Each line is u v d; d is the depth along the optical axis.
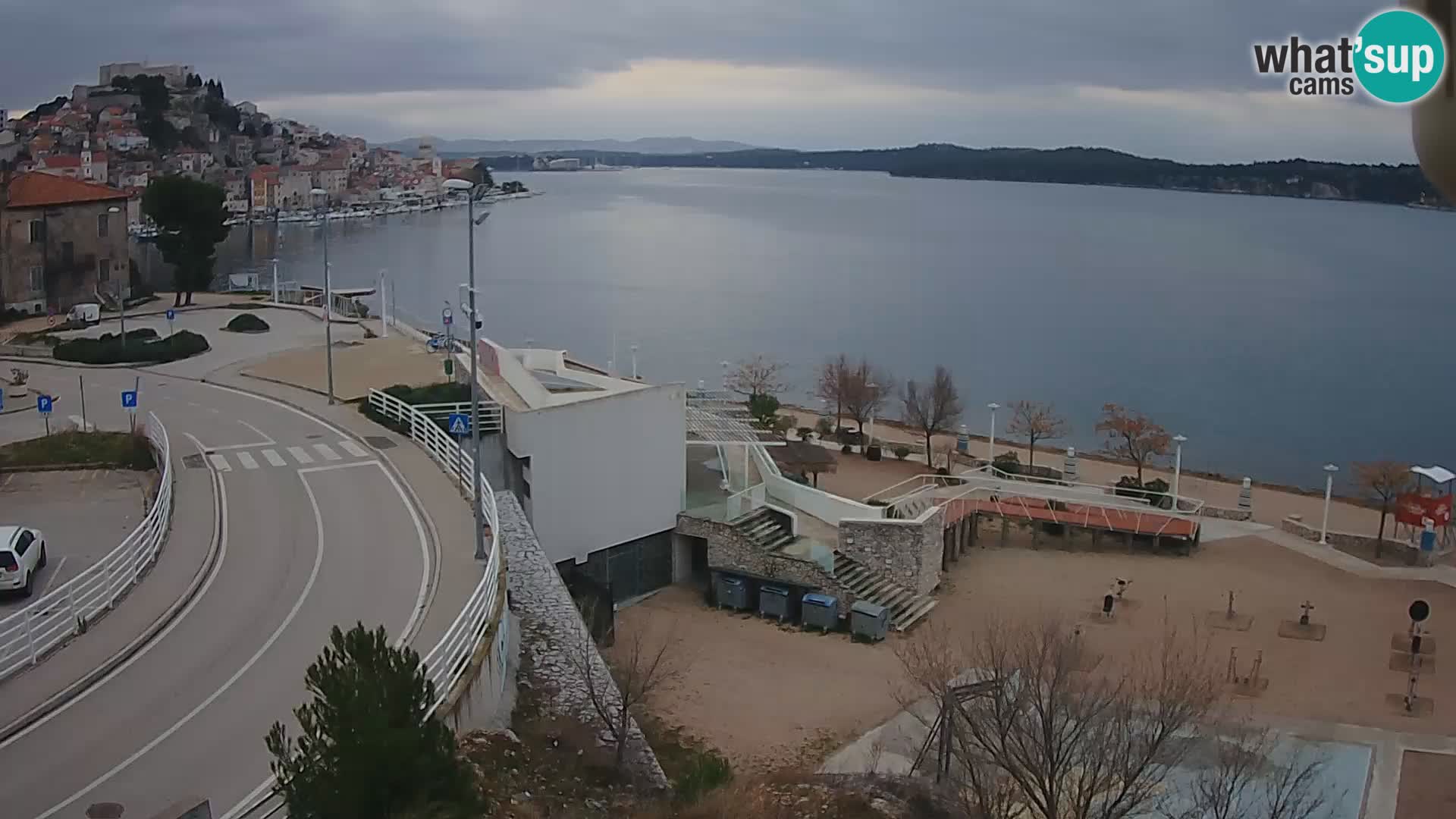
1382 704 32.78
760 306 153.12
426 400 44.97
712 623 38.62
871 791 23.75
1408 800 27.23
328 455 40.28
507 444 38.81
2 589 28.09
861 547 40.62
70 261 75.69
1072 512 48.97
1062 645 29.14
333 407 47.53
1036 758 22.23
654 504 41.47
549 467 38.50
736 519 41.81
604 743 24.34
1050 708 21.61
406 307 143.88
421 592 27.73
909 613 38.91
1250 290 177.12
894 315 146.75
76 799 18.47
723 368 93.06
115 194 79.00
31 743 20.39
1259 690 33.41
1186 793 24.66
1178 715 23.33
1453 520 52.34
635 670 28.33
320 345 62.72
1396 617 40.03
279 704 21.91
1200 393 100.69
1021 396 98.19
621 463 40.31
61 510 35.59
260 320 68.19
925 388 86.69
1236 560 46.47
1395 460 75.25
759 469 46.59
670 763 27.42
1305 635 38.16
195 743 20.38
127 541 27.78
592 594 35.97
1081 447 80.19
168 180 80.62
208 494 35.88
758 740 29.58
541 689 26.33
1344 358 119.44
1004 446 74.56
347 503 34.97
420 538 31.88
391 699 15.16
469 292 42.28
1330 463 75.19
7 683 22.66
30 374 55.03
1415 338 132.62
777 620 38.88
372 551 30.77
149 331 63.25
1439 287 184.25
